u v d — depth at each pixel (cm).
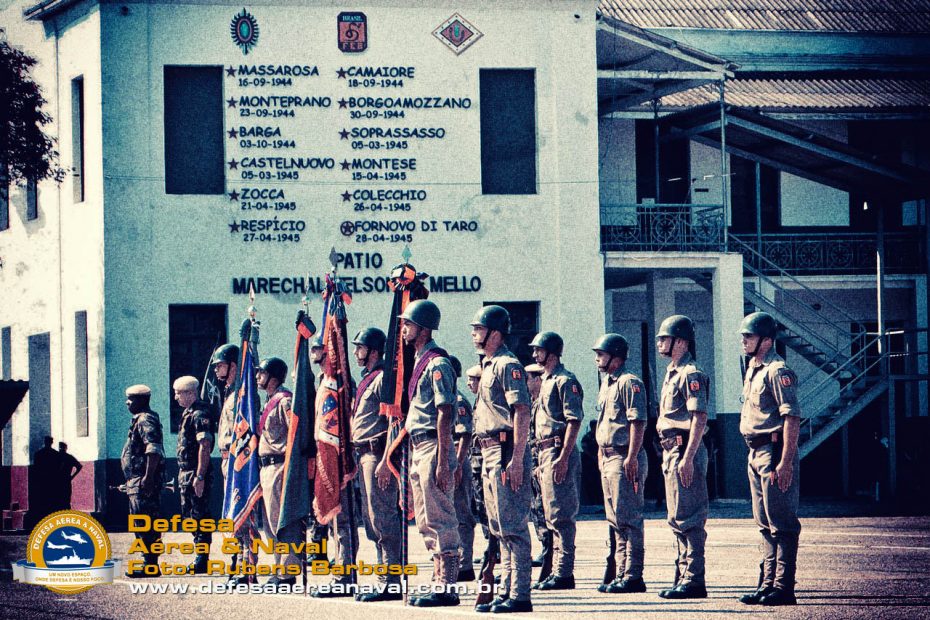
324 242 2969
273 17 2964
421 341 1204
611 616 1115
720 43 3944
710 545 1923
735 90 3769
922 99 3822
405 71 3009
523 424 1135
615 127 3681
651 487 3166
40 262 3159
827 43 4038
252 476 1441
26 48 3164
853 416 3272
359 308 2978
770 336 1221
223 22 2944
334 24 2986
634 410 1299
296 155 2964
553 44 3080
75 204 3005
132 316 2881
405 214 3005
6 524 2667
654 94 3344
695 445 1250
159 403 2877
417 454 1205
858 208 3872
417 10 3020
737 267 3136
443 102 3027
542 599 1255
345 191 2978
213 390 1969
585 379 3062
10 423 3316
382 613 1161
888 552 1733
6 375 3419
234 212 2933
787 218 3831
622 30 3122
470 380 1602
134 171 2900
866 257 3766
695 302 3653
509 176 3083
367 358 1311
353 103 2989
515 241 3050
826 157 3259
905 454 3347
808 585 1348
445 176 3023
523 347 3070
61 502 2658
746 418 1224
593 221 3080
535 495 1578
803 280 3691
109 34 2898
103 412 2855
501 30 3062
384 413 1252
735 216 3788
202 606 1252
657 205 3206
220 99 2959
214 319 2941
